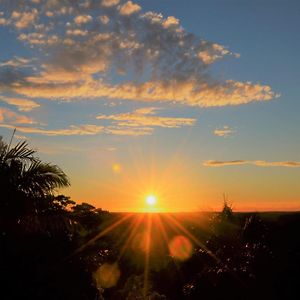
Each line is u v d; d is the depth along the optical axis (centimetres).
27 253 1205
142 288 2028
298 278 1350
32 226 1216
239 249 1533
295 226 1712
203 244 1745
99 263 1509
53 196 1270
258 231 1644
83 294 1306
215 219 1784
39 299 1173
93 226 1482
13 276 1161
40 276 1199
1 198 1178
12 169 1209
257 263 1423
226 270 1430
